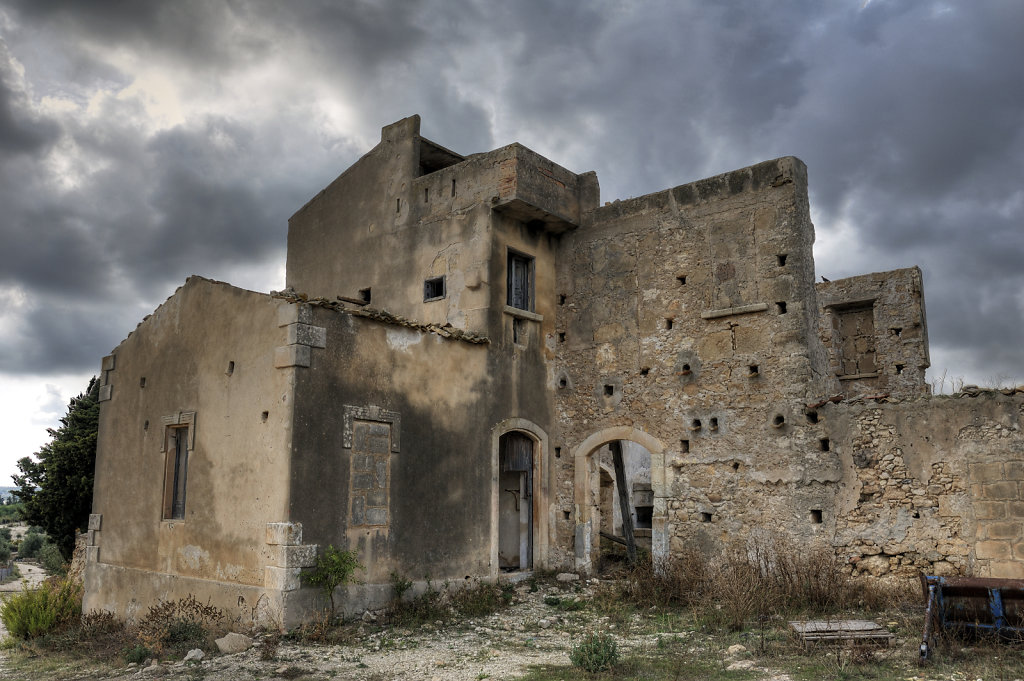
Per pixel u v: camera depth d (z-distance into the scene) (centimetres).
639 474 1936
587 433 1332
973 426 975
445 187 1366
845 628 768
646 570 1164
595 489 1354
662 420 1247
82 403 1864
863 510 1038
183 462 1121
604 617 1010
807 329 1124
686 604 1045
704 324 1226
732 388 1179
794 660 728
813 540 1068
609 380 1320
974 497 960
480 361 1238
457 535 1145
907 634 791
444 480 1138
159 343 1193
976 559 947
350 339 1023
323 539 948
